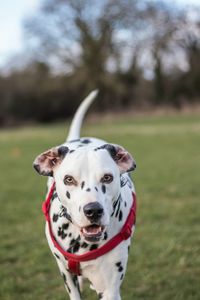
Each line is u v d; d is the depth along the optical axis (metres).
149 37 39.47
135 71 40.69
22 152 15.72
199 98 39.53
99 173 2.80
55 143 18.33
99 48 39.09
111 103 41.16
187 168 10.88
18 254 5.29
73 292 3.45
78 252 3.13
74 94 43.72
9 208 7.46
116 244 3.10
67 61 39.19
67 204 2.88
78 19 38.50
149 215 6.70
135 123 28.11
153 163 11.84
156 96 40.78
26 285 4.52
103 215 2.69
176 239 5.56
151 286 4.45
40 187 9.25
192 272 4.71
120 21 38.09
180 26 40.00
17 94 43.94
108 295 3.18
